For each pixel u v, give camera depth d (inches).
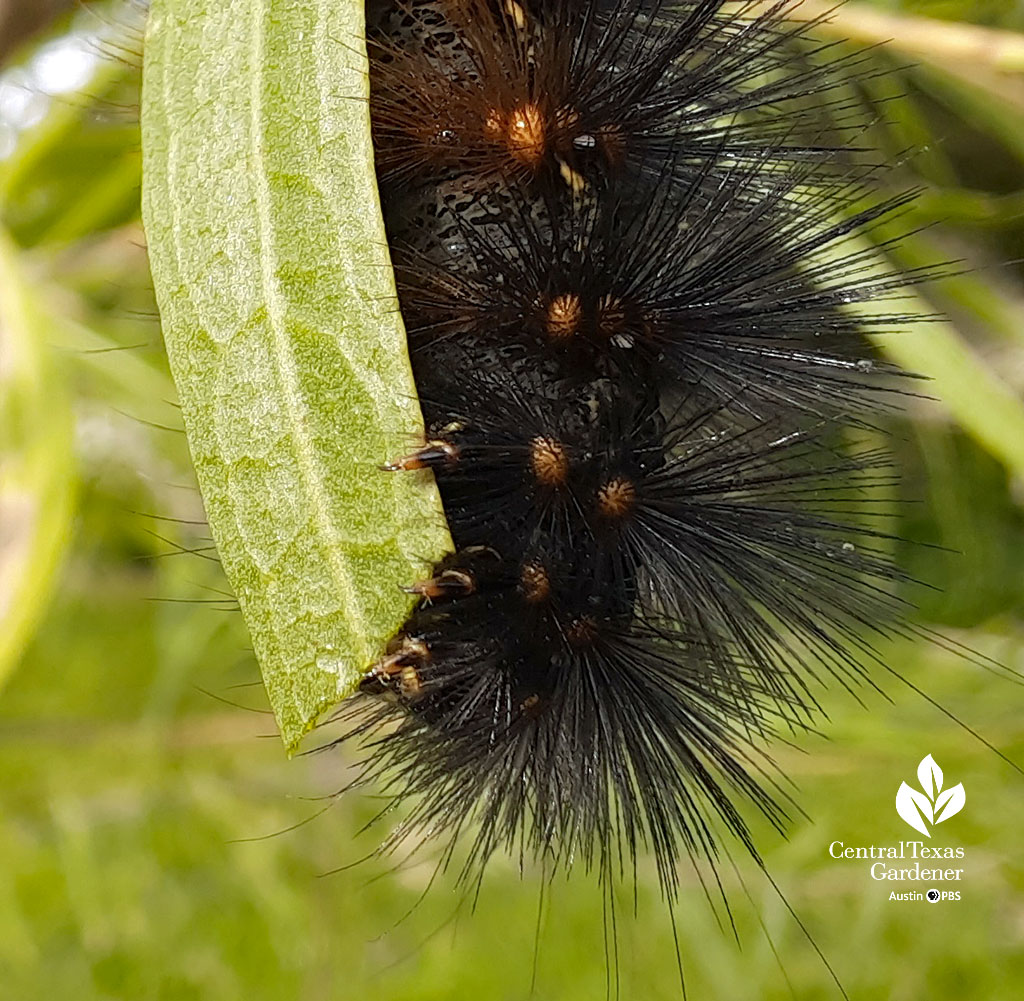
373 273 3.5
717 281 3.8
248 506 3.6
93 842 6.5
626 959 5.6
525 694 3.8
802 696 5.2
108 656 7.5
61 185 5.6
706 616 3.9
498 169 3.7
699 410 3.9
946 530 5.5
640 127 3.8
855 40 4.3
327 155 3.6
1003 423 4.3
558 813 3.8
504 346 3.7
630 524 3.8
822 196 3.9
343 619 3.6
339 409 3.6
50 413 4.6
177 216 3.6
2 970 6.2
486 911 5.9
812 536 3.9
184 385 3.6
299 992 5.8
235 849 6.2
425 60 3.7
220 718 6.7
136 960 6.2
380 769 4.0
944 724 5.3
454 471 3.7
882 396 4.7
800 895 5.5
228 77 3.6
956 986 5.2
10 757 6.7
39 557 4.5
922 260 4.6
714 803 3.9
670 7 3.8
